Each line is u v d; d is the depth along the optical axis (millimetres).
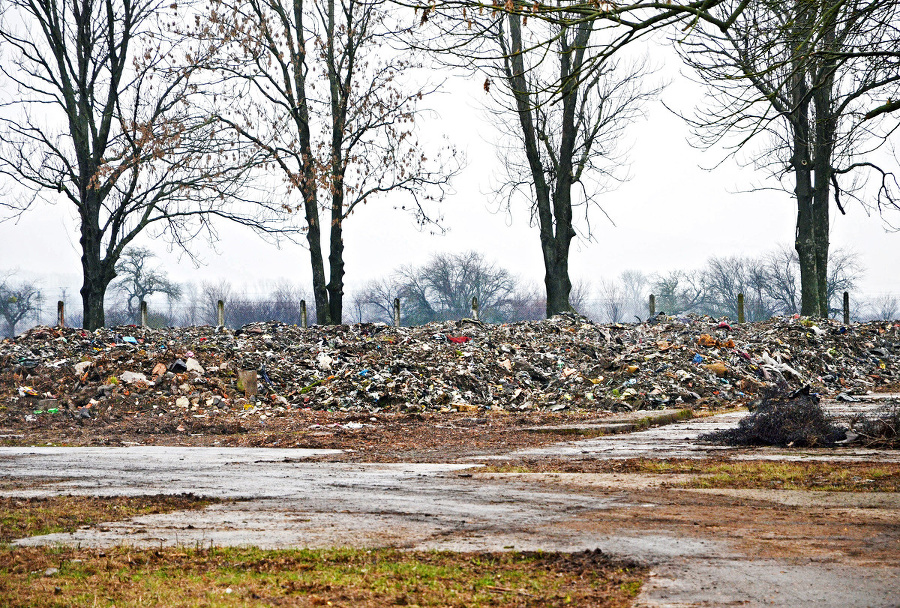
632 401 20109
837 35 9898
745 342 26328
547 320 29734
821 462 10156
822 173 30312
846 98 11680
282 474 10086
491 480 9258
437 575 5086
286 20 31219
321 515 7238
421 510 7391
